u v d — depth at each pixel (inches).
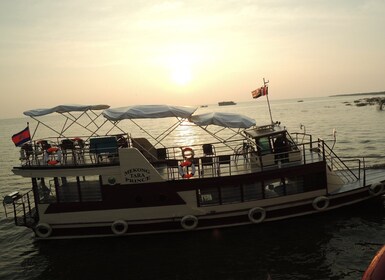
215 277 630.5
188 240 760.3
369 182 829.8
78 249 757.9
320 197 783.7
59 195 773.9
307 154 890.7
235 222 779.4
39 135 4638.3
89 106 843.4
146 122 7091.5
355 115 4547.2
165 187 762.2
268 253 695.1
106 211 767.1
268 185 785.6
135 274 658.2
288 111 7657.5
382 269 223.6
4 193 1387.8
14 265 729.6
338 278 606.9
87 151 802.2
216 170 820.6
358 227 773.9
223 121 786.2
